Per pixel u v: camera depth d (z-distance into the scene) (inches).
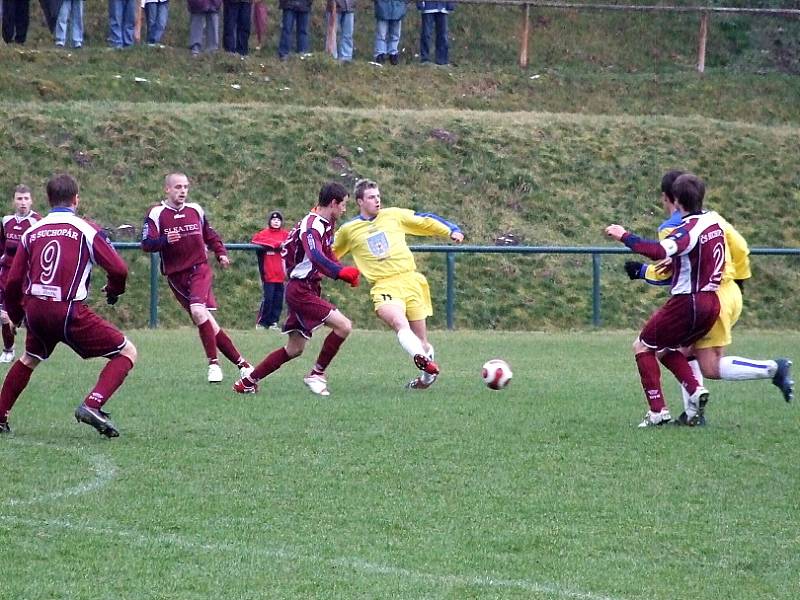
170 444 866.8
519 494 735.7
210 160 2449.6
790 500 729.0
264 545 625.0
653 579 581.0
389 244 1171.3
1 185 2245.3
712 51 3607.3
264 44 3253.0
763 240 2544.3
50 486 734.5
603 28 3641.7
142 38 3129.9
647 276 962.1
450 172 2578.7
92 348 862.5
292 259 1127.6
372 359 1499.8
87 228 850.1
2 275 1368.1
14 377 890.7
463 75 3221.0
